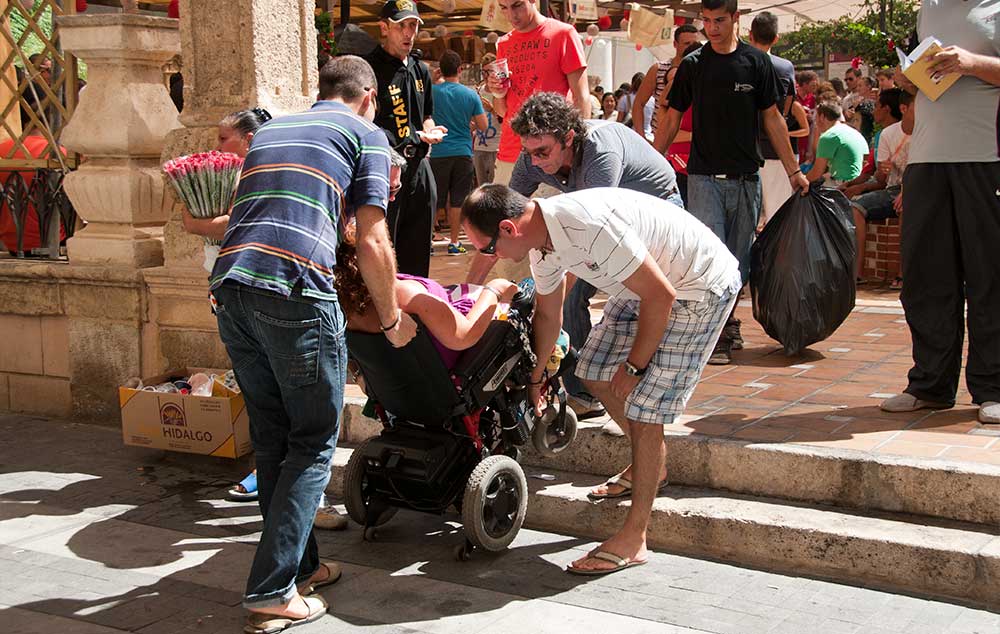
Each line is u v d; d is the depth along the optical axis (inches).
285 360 132.1
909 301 179.5
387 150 140.7
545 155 163.6
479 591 146.1
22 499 186.5
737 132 214.2
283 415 142.8
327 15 332.8
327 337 133.2
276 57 208.2
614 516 163.5
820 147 304.7
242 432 195.9
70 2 241.1
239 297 131.2
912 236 176.2
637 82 433.1
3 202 244.4
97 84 224.4
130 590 148.4
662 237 139.5
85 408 232.8
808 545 147.2
